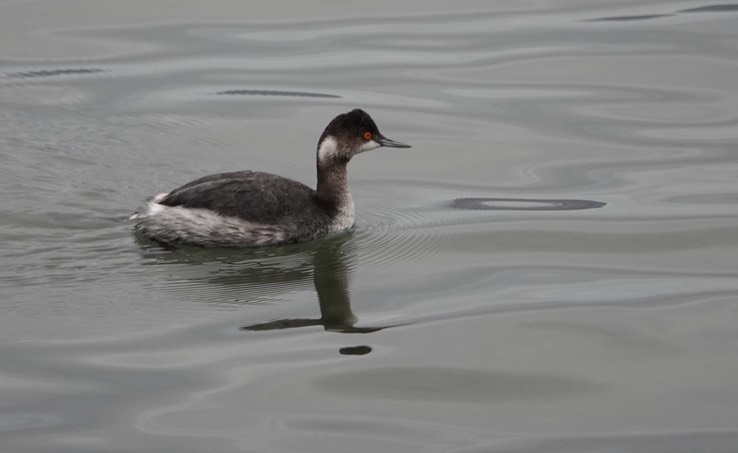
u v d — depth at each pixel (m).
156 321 12.77
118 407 10.88
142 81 21.06
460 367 11.87
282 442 10.35
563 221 16.20
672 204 16.80
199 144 18.62
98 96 20.36
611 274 14.45
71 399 11.01
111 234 15.12
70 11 24.16
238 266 14.43
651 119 19.94
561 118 20.08
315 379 11.56
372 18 24.42
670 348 12.36
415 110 20.30
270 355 12.05
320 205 15.59
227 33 23.34
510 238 15.66
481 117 20.14
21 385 11.23
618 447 10.36
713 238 15.52
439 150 18.97
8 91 20.33
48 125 19.02
